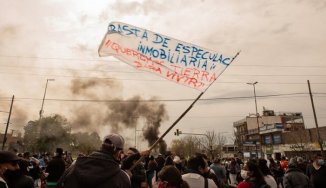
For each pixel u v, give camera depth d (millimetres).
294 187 7508
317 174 8891
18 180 4559
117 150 3434
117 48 5426
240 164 22453
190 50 5309
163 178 3428
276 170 16312
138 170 6551
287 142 59750
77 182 3082
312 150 50344
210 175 5188
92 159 3232
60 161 8969
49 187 8695
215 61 5133
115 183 3148
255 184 5078
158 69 5270
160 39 5461
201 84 5008
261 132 70375
